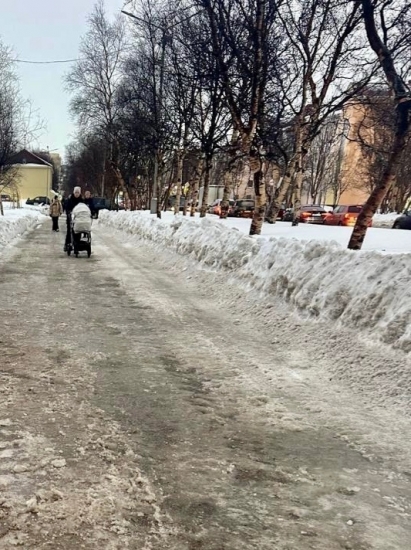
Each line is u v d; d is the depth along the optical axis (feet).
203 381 14.29
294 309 20.79
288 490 8.93
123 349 17.02
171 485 8.89
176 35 56.03
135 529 7.64
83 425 11.07
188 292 28.37
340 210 103.71
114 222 92.22
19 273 32.86
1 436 10.32
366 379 14.21
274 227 54.49
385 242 35.76
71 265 38.17
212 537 7.55
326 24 50.98
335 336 17.22
